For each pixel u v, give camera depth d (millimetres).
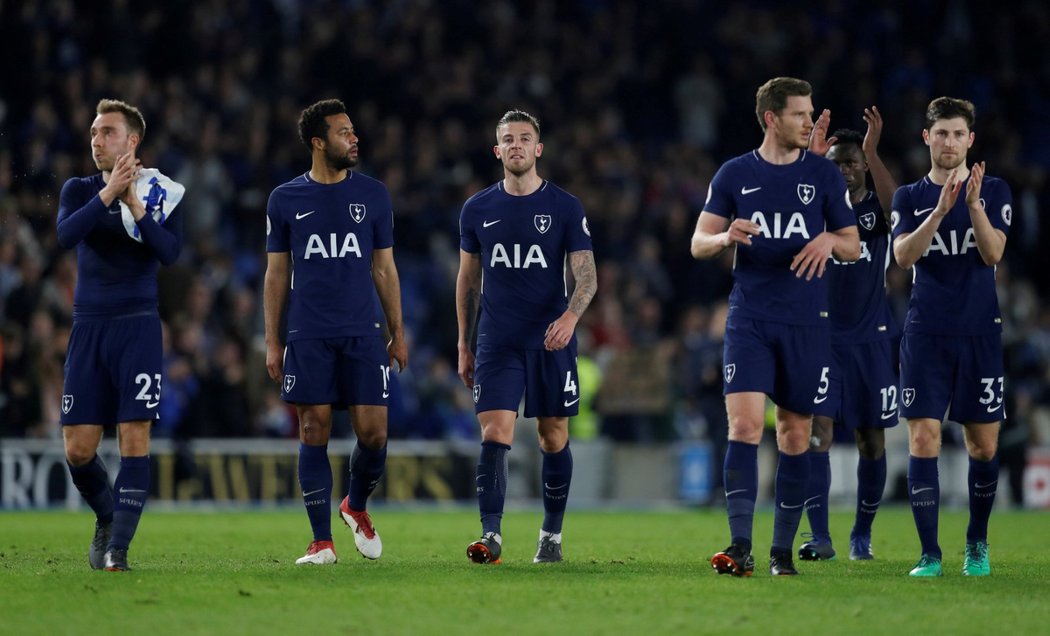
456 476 65938
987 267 27891
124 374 26984
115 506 27047
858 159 33281
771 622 20312
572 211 29469
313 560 28484
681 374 69125
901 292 76125
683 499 67062
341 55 82625
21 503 56938
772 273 26484
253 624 19969
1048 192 93812
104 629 19562
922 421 27781
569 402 29500
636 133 96188
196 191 73438
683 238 82812
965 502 69375
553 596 22891
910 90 95188
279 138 78062
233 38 81938
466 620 20375
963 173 28062
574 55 94688
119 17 77312
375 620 20344
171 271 62875
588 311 76125
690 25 98500
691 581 25250
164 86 76750
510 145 29234
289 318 28672
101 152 27359
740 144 96250
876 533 44656
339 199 28516
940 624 20250
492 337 29406
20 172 66938
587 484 67000
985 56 104375
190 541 37469
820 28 105562
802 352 26359
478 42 91562
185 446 60031
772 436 64438
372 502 63594
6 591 23250
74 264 63500
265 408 63312
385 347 28922
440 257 79250
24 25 72562
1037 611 21578
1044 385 77625
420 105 84188
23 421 57750
